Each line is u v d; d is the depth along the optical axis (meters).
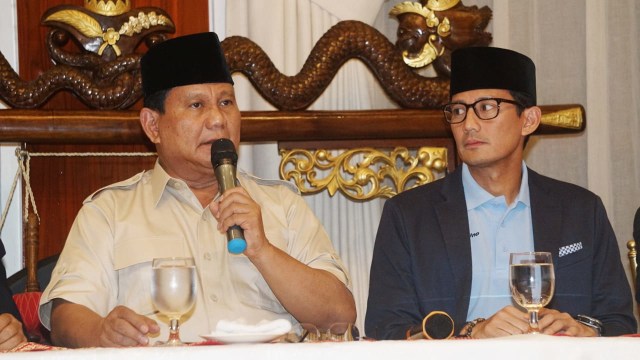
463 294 3.25
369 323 3.29
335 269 3.12
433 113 4.16
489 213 3.40
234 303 3.04
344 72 4.50
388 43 4.21
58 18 4.02
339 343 1.76
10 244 4.35
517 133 3.36
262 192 3.27
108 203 3.15
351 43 4.16
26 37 4.42
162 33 4.16
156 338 2.93
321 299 2.93
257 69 4.08
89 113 3.94
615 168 4.61
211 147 2.78
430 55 4.23
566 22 4.64
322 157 4.18
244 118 4.02
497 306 3.29
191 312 3.00
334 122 4.08
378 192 4.21
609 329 3.17
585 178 4.64
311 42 4.47
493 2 4.61
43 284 3.61
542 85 4.66
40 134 3.89
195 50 3.09
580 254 3.31
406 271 3.33
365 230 4.46
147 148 4.41
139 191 3.19
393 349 1.75
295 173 4.18
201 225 3.11
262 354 1.73
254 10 4.41
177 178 3.16
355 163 4.43
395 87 4.19
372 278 3.37
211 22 4.58
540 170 4.66
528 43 4.62
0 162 4.36
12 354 1.71
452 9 4.25
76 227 3.12
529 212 3.41
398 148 4.21
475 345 1.76
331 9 4.46
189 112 3.07
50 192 4.36
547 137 4.66
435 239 3.33
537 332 2.42
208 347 1.74
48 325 3.02
